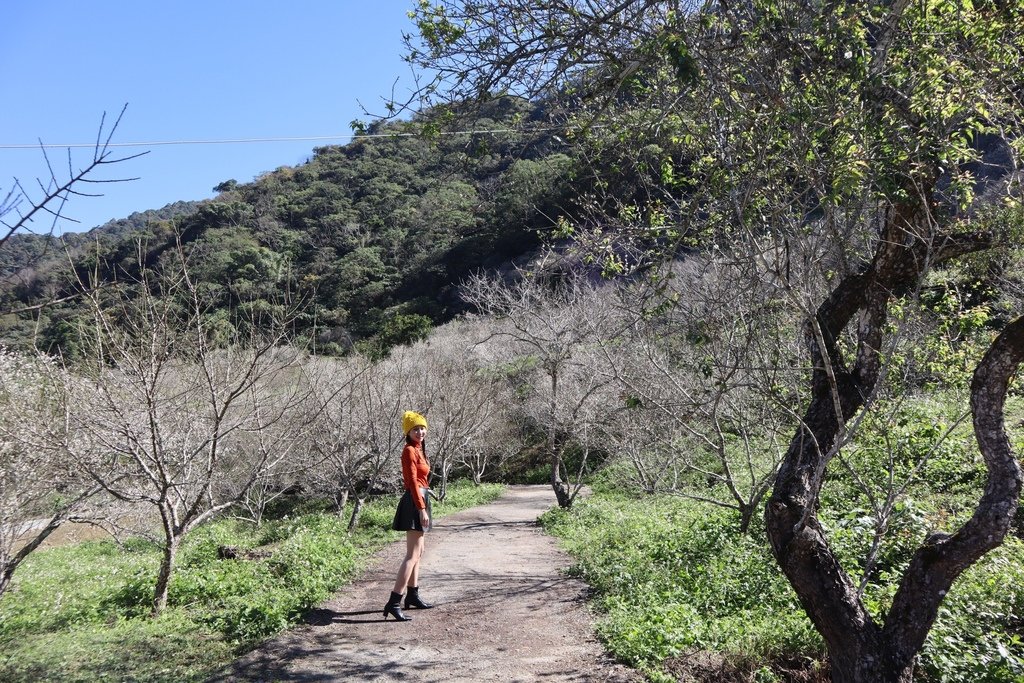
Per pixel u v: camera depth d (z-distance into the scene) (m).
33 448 7.61
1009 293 5.72
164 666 5.58
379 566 9.53
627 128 4.60
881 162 3.96
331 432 13.65
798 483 4.59
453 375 21.22
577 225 5.79
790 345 5.64
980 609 6.05
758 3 3.96
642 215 5.20
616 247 5.39
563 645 6.00
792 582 4.45
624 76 4.21
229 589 7.98
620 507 14.55
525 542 11.88
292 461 12.18
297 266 49.66
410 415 7.23
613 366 7.64
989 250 5.23
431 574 9.03
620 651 5.59
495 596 7.76
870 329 4.86
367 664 5.55
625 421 13.59
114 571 11.77
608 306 14.55
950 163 4.32
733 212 4.41
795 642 5.53
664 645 5.56
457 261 45.44
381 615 7.01
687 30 4.02
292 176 62.72
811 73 4.12
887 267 4.78
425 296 45.22
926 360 5.56
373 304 46.47
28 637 7.01
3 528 7.75
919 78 4.18
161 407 8.44
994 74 4.26
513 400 24.20
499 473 26.83
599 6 4.45
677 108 4.31
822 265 5.00
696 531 9.27
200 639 6.26
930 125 4.15
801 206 4.46
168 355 7.78
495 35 4.54
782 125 4.02
